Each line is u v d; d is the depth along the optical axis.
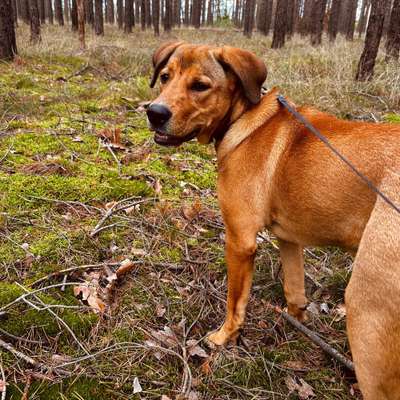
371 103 2.36
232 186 0.87
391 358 0.61
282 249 0.96
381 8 2.56
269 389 0.85
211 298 1.05
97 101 2.34
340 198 0.74
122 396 0.79
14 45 3.32
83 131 1.88
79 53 3.79
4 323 0.89
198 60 0.87
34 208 1.28
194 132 0.90
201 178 1.58
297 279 0.98
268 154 0.84
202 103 0.87
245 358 0.90
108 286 1.01
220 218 1.34
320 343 0.93
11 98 2.17
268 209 0.86
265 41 7.58
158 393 0.81
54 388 0.79
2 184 1.36
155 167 1.62
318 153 0.77
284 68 2.87
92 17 9.88
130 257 1.13
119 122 2.05
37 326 0.90
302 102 2.24
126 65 3.44
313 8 7.37
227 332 0.93
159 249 1.18
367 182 0.68
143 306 0.99
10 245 1.12
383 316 0.61
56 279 1.03
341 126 0.79
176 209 1.35
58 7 9.89
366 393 0.65
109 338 0.90
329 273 1.16
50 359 0.84
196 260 1.15
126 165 1.62
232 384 0.84
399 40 3.24
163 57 0.96
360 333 0.64
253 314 1.03
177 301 1.02
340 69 2.70
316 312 1.05
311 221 0.80
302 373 0.89
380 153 0.71
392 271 0.61
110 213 1.26
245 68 0.86
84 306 0.96
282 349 0.94
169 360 0.88
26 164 1.53
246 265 0.88
